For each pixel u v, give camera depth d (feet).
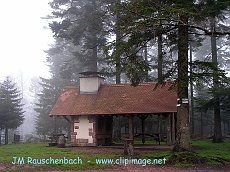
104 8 84.43
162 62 78.43
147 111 63.31
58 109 72.59
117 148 64.54
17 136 97.30
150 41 47.57
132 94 71.26
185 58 46.37
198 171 36.06
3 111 106.83
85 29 87.30
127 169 37.81
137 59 47.29
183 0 39.63
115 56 43.93
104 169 37.96
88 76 76.95
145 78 86.53
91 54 109.19
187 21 42.70
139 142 80.74
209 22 41.24
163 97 67.26
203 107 78.23
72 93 78.07
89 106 70.85
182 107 46.32
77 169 37.93
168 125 62.80
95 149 61.77
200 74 43.34
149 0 42.42
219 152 53.93
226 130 157.07
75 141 70.33
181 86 41.60
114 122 91.91
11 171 36.45
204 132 148.15
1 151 57.57
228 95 70.69
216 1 42.01
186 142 45.44
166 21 42.47
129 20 41.34
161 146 61.31
